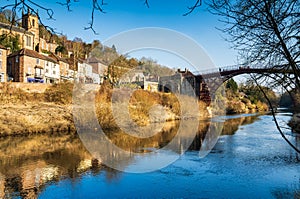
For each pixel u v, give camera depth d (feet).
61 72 152.87
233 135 66.39
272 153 44.91
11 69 131.23
